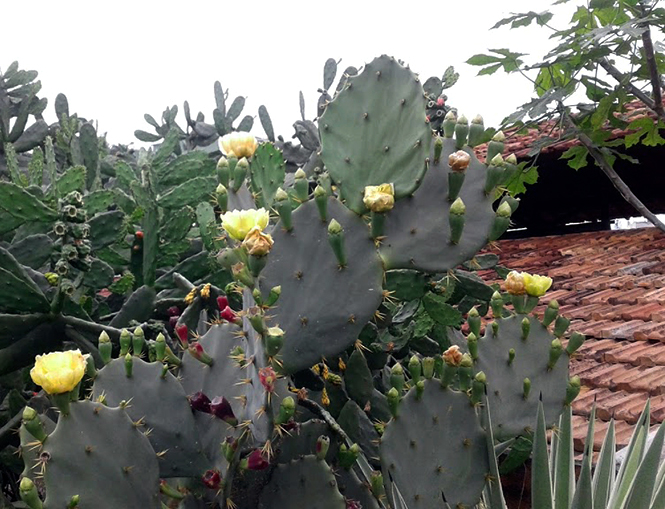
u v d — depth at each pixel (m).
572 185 8.94
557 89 3.87
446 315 3.16
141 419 1.87
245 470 2.04
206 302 2.87
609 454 2.51
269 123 4.99
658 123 4.16
